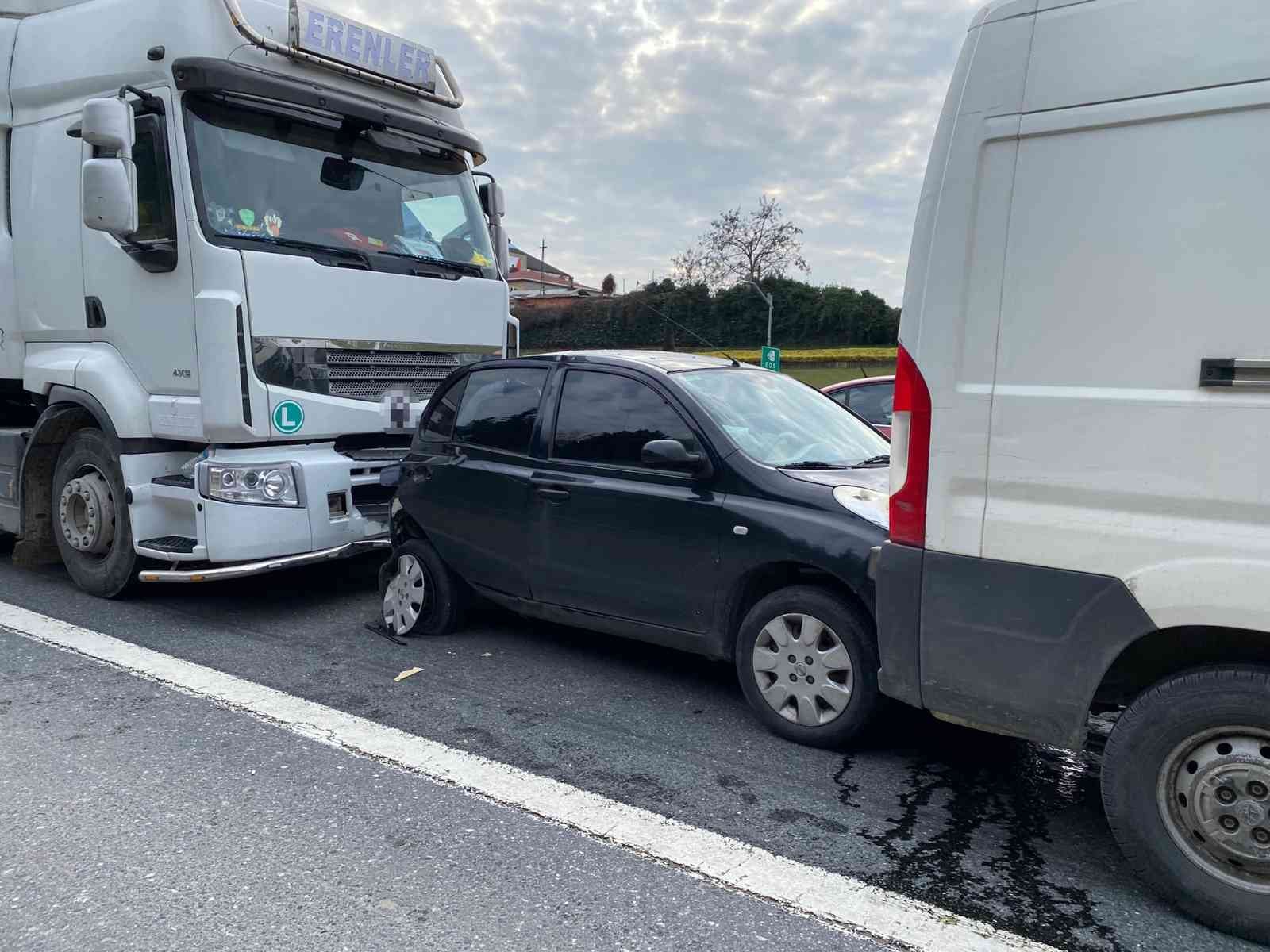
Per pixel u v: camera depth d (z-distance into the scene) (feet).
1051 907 9.80
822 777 12.81
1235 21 8.75
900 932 9.32
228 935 9.21
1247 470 8.75
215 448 19.15
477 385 18.33
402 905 9.73
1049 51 9.74
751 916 9.59
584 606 16.25
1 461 23.36
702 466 14.62
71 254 21.16
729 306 177.58
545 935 9.25
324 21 20.26
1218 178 8.82
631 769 13.01
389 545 20.89
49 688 15.88
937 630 10.77
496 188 25.18
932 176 10.60
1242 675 9.07
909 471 10.93
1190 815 9.46
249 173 19.36
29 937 9.15
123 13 19.97
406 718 14.75
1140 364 9.29
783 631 13.85
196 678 16.38
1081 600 9.76
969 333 10.34
